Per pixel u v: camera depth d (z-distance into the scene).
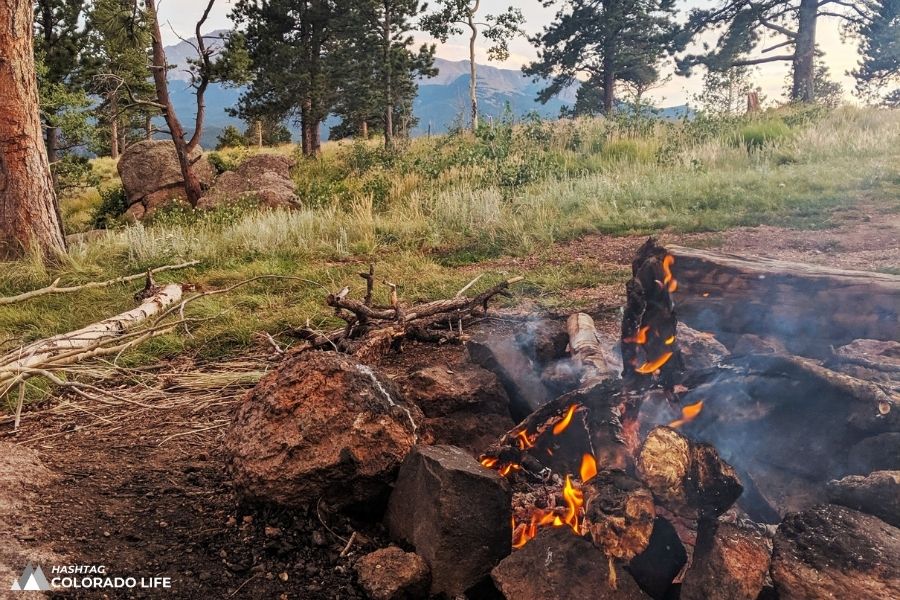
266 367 5.24
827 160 13.09
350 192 15.11
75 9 21.17
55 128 20.75
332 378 3.04
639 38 38.06
